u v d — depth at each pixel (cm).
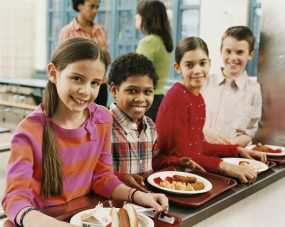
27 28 500
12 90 464
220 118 183
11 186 82
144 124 127
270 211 107
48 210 89
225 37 180
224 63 183
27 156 85
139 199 93
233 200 105
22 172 83
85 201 97
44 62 507
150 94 119
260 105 182
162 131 138
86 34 260
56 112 91
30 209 78
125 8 416
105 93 237
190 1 341
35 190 90
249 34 176
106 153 105
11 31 489
